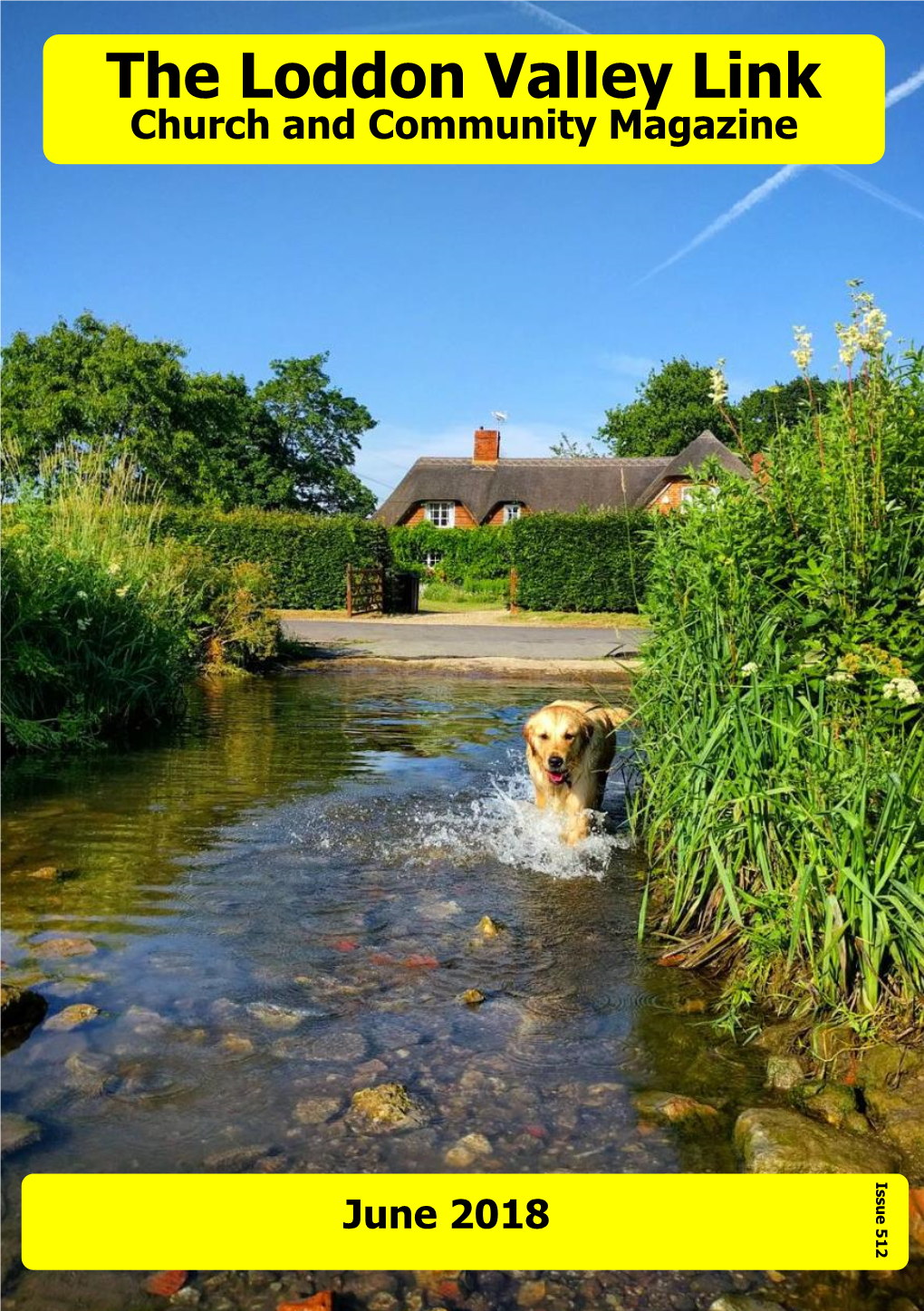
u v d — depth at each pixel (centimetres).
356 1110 306
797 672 421
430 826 636
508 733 994
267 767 799
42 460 1238
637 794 633
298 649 1812
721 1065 347
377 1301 235
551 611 3303
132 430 4250
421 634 2359
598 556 3241
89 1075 321
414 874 543
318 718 1091
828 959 366
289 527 3195
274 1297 234
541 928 472
